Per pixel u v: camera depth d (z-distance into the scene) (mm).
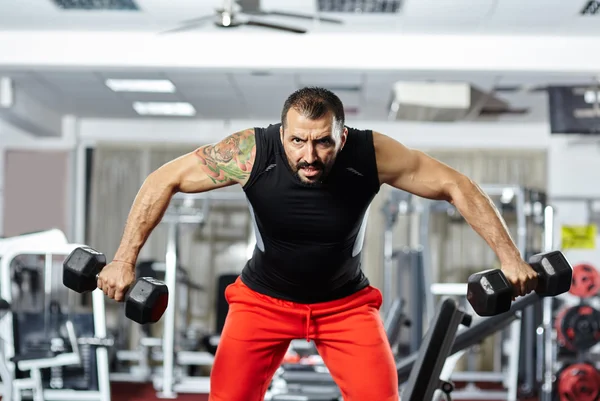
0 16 6281
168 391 6527
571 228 7047
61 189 9609
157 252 9250
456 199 1961
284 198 1979
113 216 9438
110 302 9258
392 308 4621
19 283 6676
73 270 1862
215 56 6664
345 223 2018
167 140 9656
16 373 4660
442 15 6055
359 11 6000
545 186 9305
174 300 6391
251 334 2178
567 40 6574
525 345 7008
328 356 2229
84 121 9656
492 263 9055
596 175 9398
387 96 8031
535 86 7332
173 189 1985
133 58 6684
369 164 1973
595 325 5910
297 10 5973
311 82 7465
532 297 3289
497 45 6590
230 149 1982
